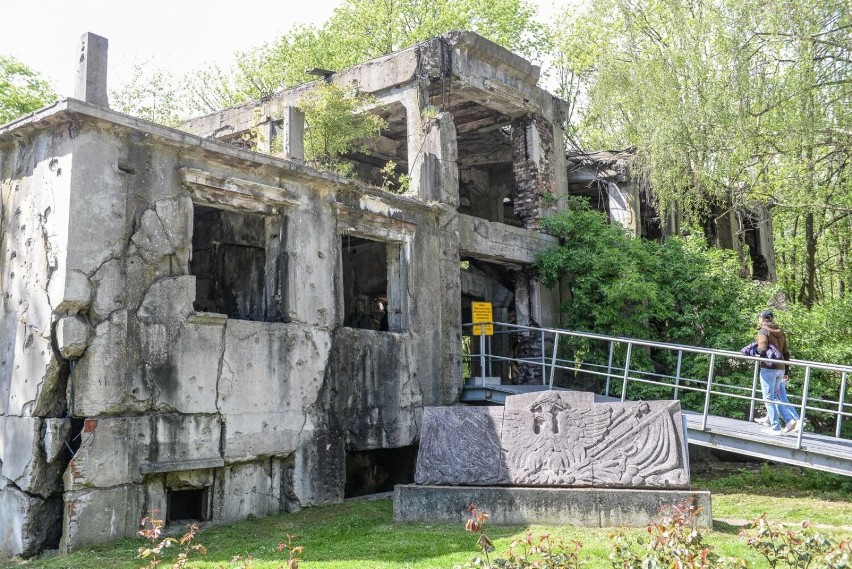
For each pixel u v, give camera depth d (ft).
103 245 29.01
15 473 28.66
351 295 57.62
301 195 36.94
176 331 30.81
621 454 29.35
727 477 41.68
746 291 53.21
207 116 62.64
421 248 44.39
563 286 58.23
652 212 66.13
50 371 27.99
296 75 90.99
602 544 25.02
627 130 69.10
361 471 42.19
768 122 56.85
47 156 29.78
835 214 73.97
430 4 94.07
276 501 34.24
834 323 50.26
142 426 29.32
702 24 59.26
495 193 71.82
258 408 33.55
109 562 24.88
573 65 90.58
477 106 57.62
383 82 51.90
